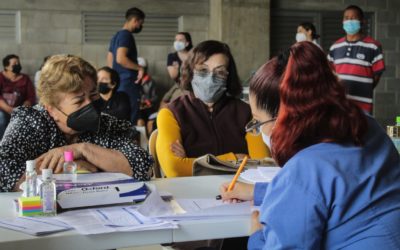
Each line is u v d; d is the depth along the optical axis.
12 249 1.26
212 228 1.42
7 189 1.81
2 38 7.82
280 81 1.26
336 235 1.08
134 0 8.15
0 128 6.62
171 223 1.40
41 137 1.92
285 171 1.12
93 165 1.94
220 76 2.46
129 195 1.59
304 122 1.13
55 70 1.90
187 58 2.51
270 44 8.65
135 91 6.07
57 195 1.51
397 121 2.70
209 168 2.12
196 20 8.38
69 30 7.98
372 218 1.08
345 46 5.25
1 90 7.22
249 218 1.45
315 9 8.73
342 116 1.12
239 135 2.50
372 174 1.10
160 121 2.47
